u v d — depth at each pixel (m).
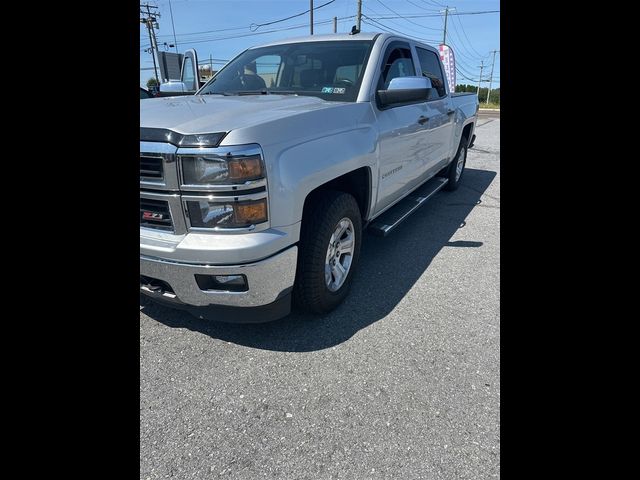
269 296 2.17
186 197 2.01
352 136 2.68
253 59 3.75
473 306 2.92
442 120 4.53
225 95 3.30
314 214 2.47
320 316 2.78
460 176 6.48
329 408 1.99
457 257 3.82
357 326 2.67
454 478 1.62
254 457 1.73
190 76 5.09
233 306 2.16
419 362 2.32
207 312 2.22
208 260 2.01
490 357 2.35
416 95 2.96
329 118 2.55
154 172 2.05
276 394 2.08
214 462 1.71
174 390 2.11
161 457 1.72
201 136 1.96
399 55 3.65
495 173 7.98
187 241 2.02
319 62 3.36
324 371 2.25
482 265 3.64
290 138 2.21
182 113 2.28
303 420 1.92
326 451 1.75
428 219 5.02
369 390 2.11
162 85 4.49
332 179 2.45
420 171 4.12
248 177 1.97
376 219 3.62
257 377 2.21
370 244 4.16
